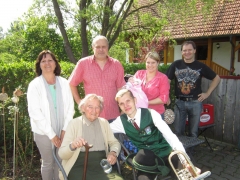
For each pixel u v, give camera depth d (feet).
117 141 8.66
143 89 11.07
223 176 11.93
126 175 11.87
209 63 40.34
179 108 13.64
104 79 10.28
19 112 11.89
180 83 13.29
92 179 7.47
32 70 12.32
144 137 8.45
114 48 32.86
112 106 10.53
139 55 41.93
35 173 11.43
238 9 36.32
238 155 14.44
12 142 13.62
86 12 21.53
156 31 28.71
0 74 12.32
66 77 12.74
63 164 8.00
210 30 36.73
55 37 32.55
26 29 32.35
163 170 7.77
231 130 15.92
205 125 14.57
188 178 6.92
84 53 24.70
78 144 7.02
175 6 21.15
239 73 38.99
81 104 8.17
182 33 39.50
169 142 8.20
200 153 14.73
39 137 8.85
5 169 11.52
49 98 8.84
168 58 45.42
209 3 21.20
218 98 16.33
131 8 27.37
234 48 35.50
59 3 25.84
